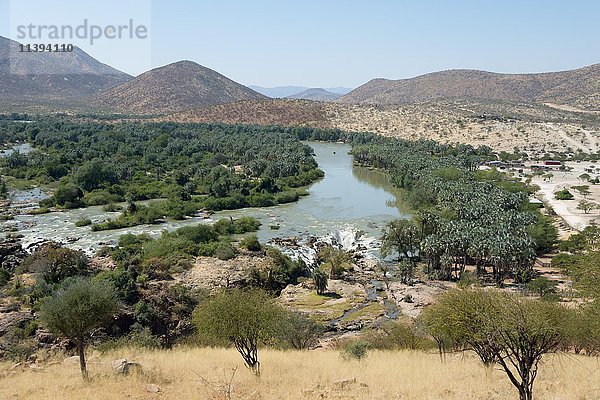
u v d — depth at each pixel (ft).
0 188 509.35
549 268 353.72
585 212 497.87
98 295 110.83
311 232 413.59
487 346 96.89
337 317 270.67
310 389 98.73
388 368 119.65
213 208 485.97
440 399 91.97
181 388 99.60
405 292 309.42
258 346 161.07
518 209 475.31
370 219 457.27
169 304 250.16
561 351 126.31
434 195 504.43
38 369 117.29
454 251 347.77
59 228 405.59
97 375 108.06
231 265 324.39
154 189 532.73
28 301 238.27
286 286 323.78
